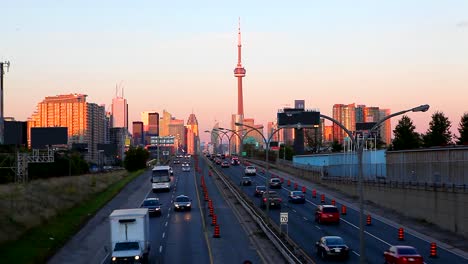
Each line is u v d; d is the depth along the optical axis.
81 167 147.88
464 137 119.50
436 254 41.72
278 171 142.62
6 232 44.66
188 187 102.00
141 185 106.00
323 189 99.25
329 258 39.38
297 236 51.03
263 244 45.84
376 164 84.44
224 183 107.12
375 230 55.22
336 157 121.75
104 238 51.53
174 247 45.28
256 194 88.88
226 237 49.97
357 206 76.12
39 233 48.16
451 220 53.19
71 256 42.97
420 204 60.91
